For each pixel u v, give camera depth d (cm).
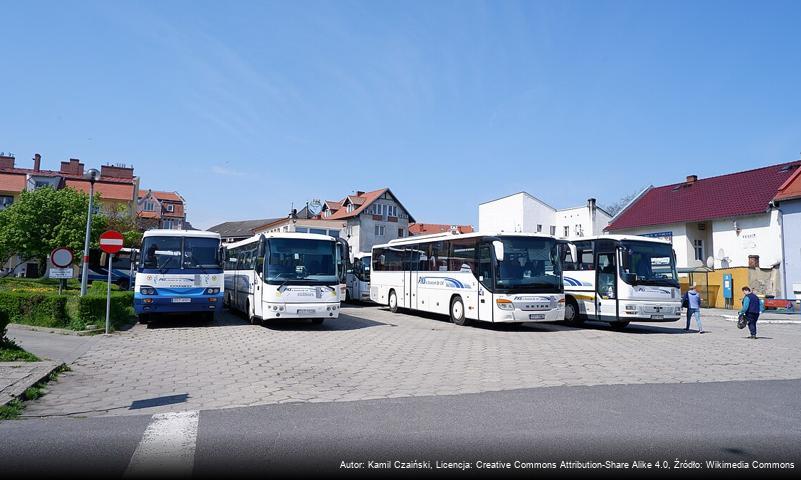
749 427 635
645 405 743
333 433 606
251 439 584
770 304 2917
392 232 7700
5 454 534
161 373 977
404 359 1162
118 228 4288
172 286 1736
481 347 1372
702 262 3922
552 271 1806
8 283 2927
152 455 533
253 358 1159
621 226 4412
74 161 6794
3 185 5466
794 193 3203
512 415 686
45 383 878
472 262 1888
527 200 5816
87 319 1628
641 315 1794
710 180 4241
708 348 1416
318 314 1692
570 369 1046
